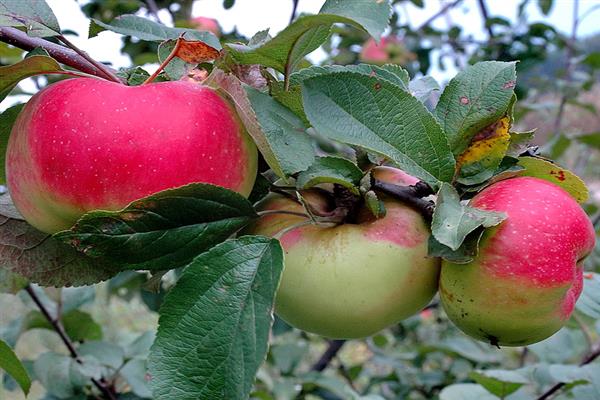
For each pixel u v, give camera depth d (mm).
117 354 580
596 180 1570
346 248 344
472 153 351
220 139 317
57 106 310
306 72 351
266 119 331
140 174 307
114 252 314
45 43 381
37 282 344
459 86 358
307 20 295
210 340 299
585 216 335
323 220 353
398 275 344
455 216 319
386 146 334
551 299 326
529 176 353
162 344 299
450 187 333
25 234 349
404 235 348
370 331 354
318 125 323
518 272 323
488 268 326
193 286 304
